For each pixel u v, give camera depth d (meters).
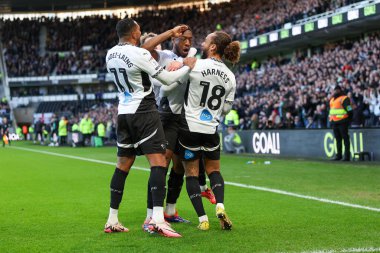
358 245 5.22
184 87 6.25
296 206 7.80
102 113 43.16
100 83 54.69
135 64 5.87
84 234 6.05
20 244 5.56
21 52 55.44
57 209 7.96
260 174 12.88
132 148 6.18
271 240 5.52
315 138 17.88
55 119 36.78
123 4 60.03
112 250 5.22
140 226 6.54
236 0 43.44
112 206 6.20
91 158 21.02
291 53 33.19
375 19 23.61
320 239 5.53
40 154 24.47
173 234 5.80
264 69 32.28
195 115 6.23
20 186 11.26
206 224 6.19
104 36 55.88
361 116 19.14
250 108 26.45
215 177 6.32
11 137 43.44
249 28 36.16
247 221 6.66
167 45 44.97
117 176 6.20
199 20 47.31
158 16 52.97
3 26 57.22
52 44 56.38
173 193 6.72
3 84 55.62
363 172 12.61
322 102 20.89
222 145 23.50
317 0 28.83
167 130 6.34
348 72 21.84
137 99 5.98
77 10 61.66
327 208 7.56
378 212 7.17
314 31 26.55
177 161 6.61
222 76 6.25
